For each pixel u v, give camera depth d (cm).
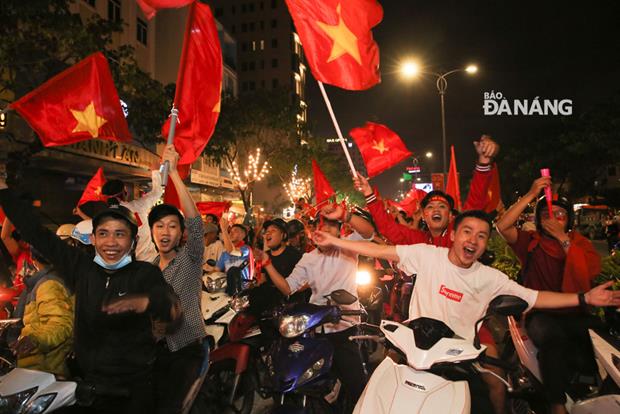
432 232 505
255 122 2956
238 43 8050
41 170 1955
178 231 393
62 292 356
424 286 356
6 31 1080
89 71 566
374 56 511
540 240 461
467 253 336
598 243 3288
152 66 2858
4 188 335
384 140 748
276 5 7938
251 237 1232
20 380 283
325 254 469
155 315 311
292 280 468
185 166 550
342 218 475
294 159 3375
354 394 420
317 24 501
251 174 3291
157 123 1652
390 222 507
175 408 358
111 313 299
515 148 5506
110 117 579
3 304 505
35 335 329
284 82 7894
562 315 414
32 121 543
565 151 4153
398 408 277
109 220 316
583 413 354
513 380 460
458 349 298
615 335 386
